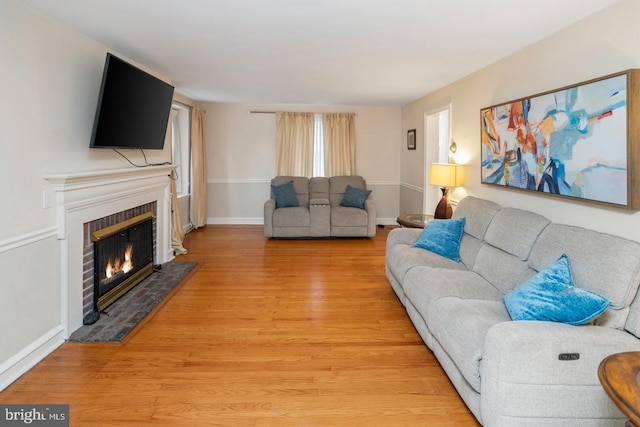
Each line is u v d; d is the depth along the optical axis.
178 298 3.50
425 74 4.11
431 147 5.57
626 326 1.77
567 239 2.18
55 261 2.54
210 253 5.11
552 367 1.61
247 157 6.93
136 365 2.35
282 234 5.92
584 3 2.19
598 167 2.21
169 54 3.38
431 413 1.95
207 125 6.82
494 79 3.55
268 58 3.50
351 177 6.65
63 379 2.19
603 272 1.85
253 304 3.37
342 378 2.25
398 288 3.38
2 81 2.08
